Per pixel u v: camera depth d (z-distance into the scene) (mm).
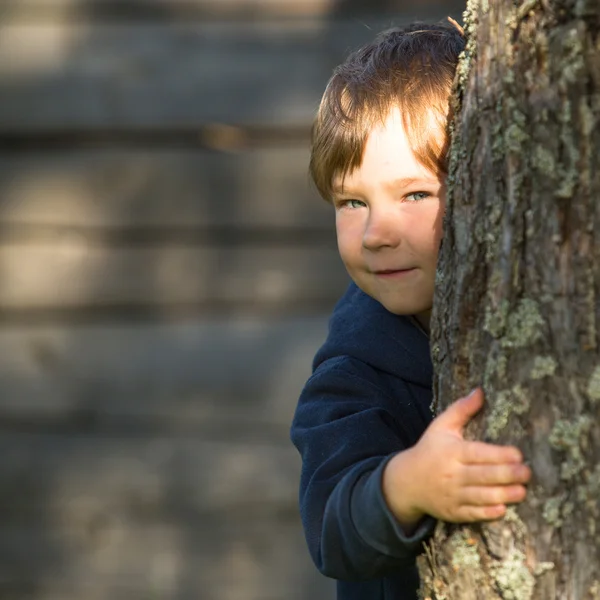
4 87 8297
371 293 3588
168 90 8266
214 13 8320
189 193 8242
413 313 3578
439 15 8188
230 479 8172
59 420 8297
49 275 8242
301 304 8250
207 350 8219
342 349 3674
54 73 8312
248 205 8219
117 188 8250
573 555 2730
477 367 2922
